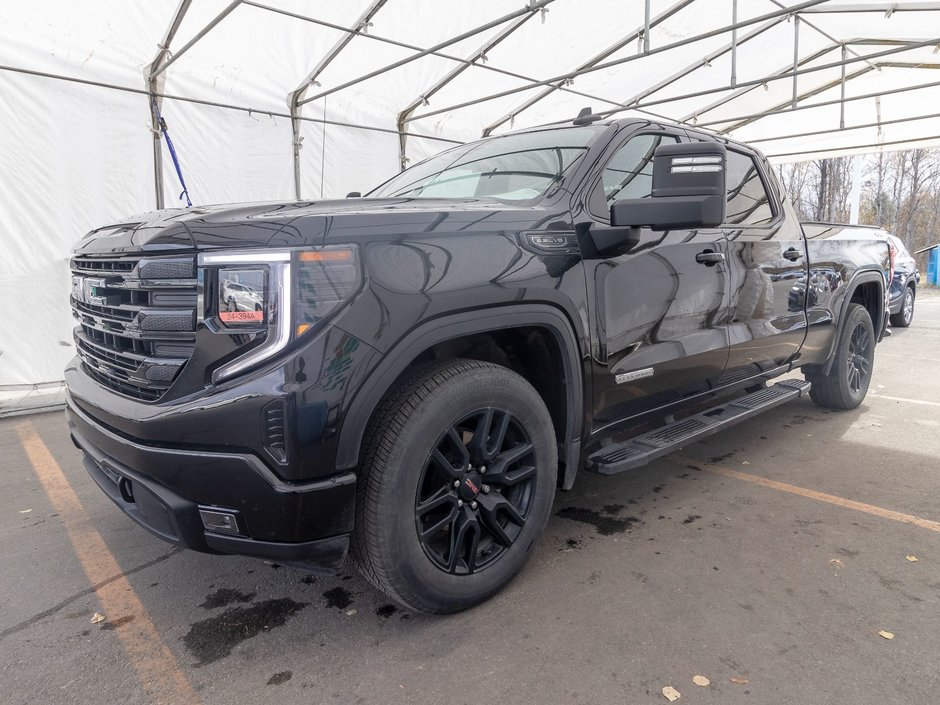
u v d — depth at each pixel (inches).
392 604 90.4
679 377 116.7
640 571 97.3
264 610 89.7
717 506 122.9
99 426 81.2
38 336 235.0
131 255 77.5
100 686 73.5
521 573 97.2
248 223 69.8
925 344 327.3
